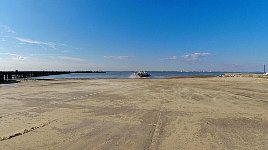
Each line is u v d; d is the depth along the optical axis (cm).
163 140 631
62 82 3275
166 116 942
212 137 662
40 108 1127
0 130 725
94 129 744
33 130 728
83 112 1025
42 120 866
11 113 1000
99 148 568
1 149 561
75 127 767
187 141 624
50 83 3062
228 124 815
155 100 1402
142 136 668
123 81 3466
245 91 1912
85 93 1803
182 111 1051
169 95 1652
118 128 757
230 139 643
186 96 1595
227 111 1052
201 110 1076
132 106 1185
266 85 2538
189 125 798
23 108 1127
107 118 904
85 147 575
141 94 1722
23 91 1952
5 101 1365
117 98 1499
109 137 658
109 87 2364
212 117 927
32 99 1453
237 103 1286
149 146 583
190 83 2922
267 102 1323
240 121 860
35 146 582
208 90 2005
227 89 2089
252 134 693
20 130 725
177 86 2450
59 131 719
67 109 1100
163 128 757
